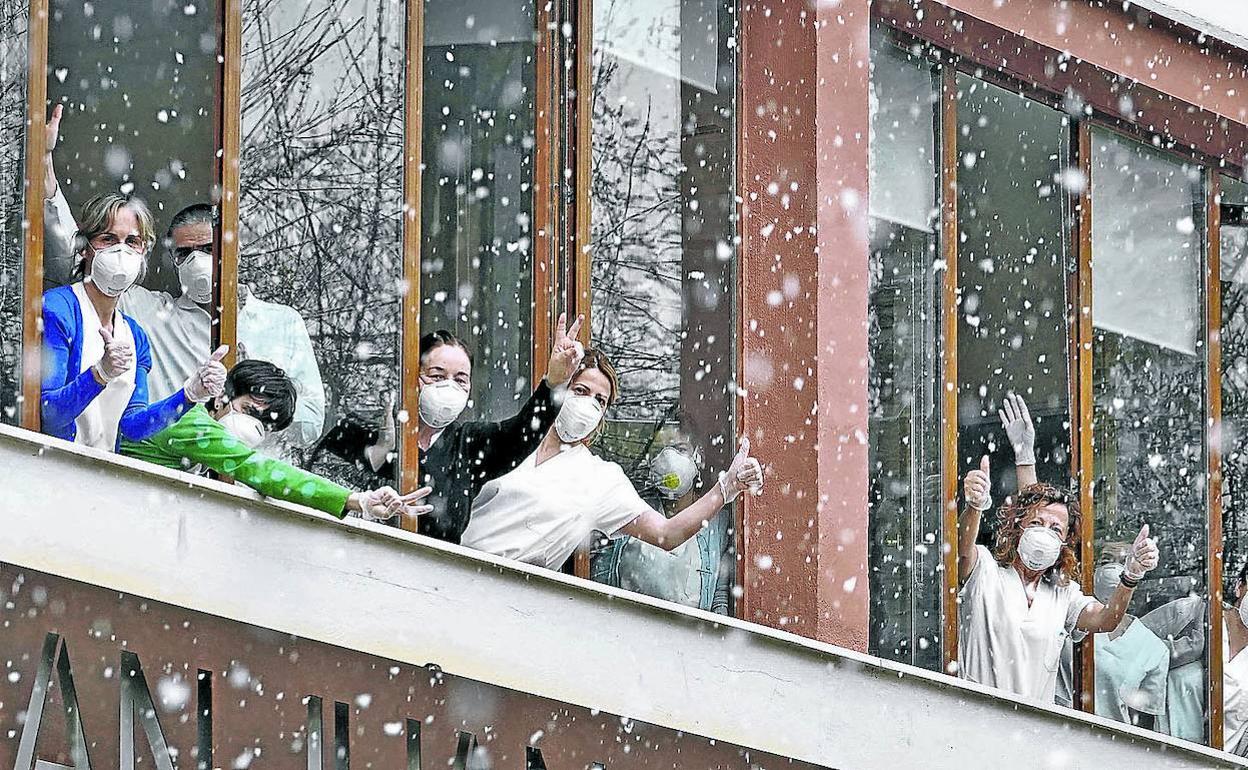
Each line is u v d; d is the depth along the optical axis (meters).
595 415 13.70
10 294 12.38
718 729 13.98
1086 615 16.98
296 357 13.71
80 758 11.52
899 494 16.55
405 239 14.23
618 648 13.56
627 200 15.22
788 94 15.41
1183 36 18.77
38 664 11.44
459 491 13.72
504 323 14.70
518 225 14.82
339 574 12.38
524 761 13.32
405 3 14.45
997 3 16.91
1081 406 18.72
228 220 13.32
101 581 11.41
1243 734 20.25
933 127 17.23
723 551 15.49
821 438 15.00
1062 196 18.73
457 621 12.84
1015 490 18.03
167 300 13.50
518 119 14.88
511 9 14.93
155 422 11.79
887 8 16.42
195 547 11.80
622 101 15.26
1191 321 20.00
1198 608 19.86
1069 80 18.16
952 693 15.41
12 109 12.48
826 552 14.96
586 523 13.62
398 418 13.91
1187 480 19.84
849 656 14.67
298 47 14.09
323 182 14.07
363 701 12.64
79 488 11.40
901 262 16.81
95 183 14.77
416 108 14.34
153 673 11.85
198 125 14.63
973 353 17.80
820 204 15.14
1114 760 16.70
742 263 15.59
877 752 14.89
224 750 12.08
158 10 14.72
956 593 16.81
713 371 15.48
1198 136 19.64
